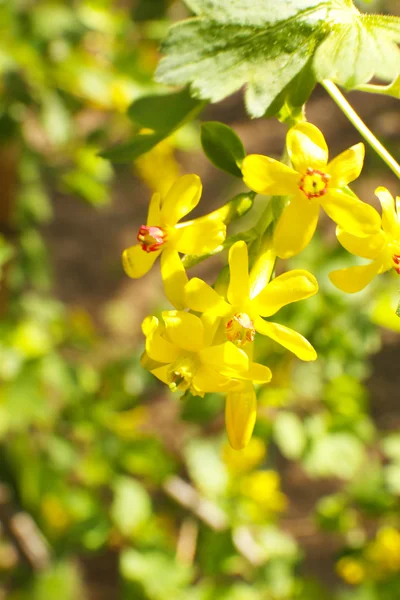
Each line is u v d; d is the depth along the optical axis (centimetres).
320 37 16
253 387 16
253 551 33
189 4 16
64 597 41
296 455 33
